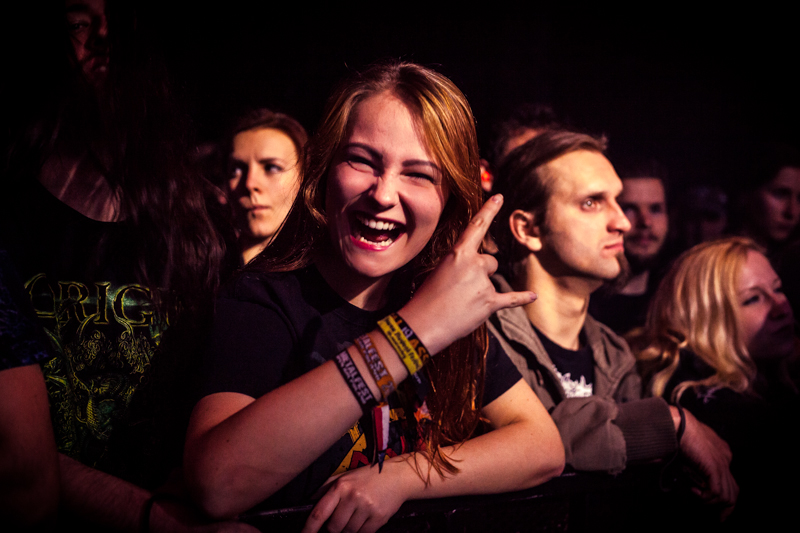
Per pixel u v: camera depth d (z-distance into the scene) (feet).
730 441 6.26
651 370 6.63
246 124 6.15
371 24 7.77
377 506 3.21
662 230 8.20
